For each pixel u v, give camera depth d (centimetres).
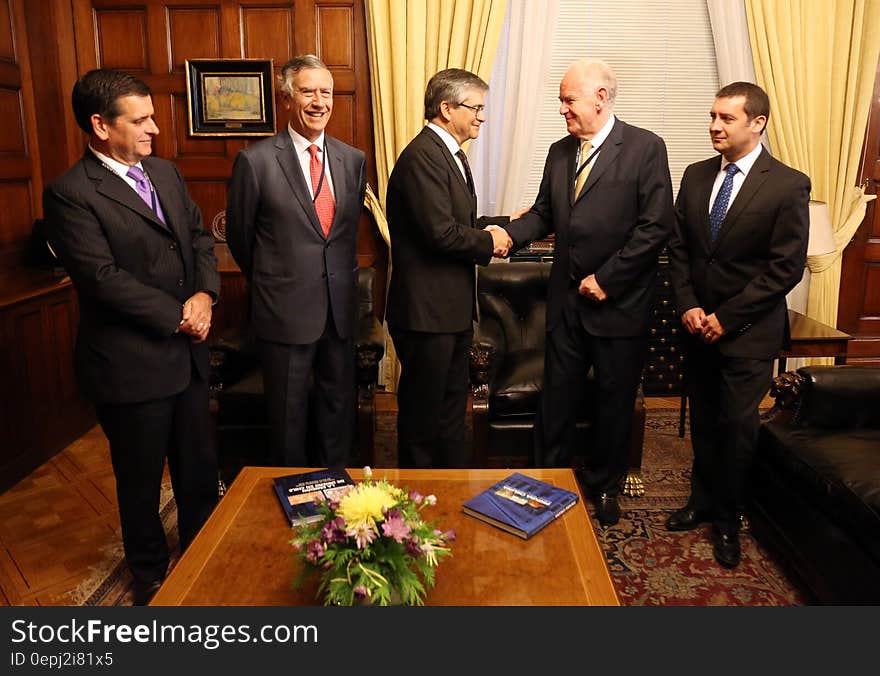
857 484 219
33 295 325
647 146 259
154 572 238
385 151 415
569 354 279
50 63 390
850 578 216
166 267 224
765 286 246
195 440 243
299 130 248
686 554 268
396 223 268
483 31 401
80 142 412
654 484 325
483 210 443
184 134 422
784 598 239
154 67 414
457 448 292
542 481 212
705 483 282
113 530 286
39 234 376
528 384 306
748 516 284
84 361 221
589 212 263
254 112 416
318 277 255
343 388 277
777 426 266
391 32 400
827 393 260
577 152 270
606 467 288
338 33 411
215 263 249
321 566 149
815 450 244
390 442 370
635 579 252
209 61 409
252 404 297
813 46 410
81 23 406
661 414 412
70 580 251
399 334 276
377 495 150
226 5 406
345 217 258
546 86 429
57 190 209
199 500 250
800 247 243
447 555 170
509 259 411
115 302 210
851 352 465
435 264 264
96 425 396
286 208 248
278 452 267
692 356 274
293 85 241
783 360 363
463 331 273
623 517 295
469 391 315
